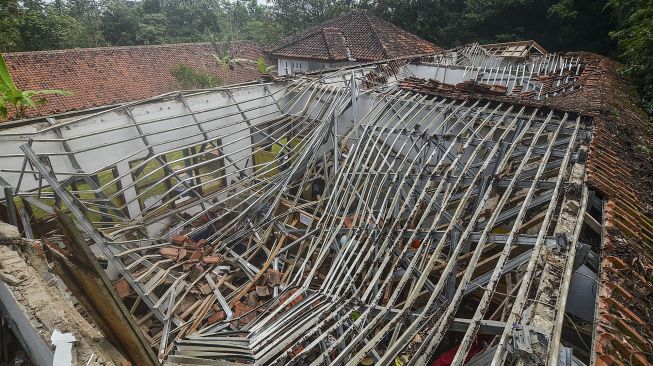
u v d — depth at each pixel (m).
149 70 21.44
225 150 10.35
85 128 7.41
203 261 7.35
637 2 14.99
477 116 8.12
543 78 12.68
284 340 4.89
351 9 28.64
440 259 6.84
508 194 5.38
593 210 5.48
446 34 25.03
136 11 33.25
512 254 6.02
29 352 4.46
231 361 4.86
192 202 9.05
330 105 10.09
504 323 3.71
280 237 8.11
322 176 9.77
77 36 25.23
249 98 10.56
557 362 2.72
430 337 3.79
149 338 5.97
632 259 4.02
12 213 6.37
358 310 5.18
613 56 19.69
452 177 6.81
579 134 6.97
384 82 13.41
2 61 6.77
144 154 8.53
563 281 3.48
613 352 3.01
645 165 6.27
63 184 6.93
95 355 3.41
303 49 19.92
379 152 8.16
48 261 4.68
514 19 23.58
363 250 6.23
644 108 10.09
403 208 6.40
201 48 24.89
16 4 19.62
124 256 7.01
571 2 20.38
